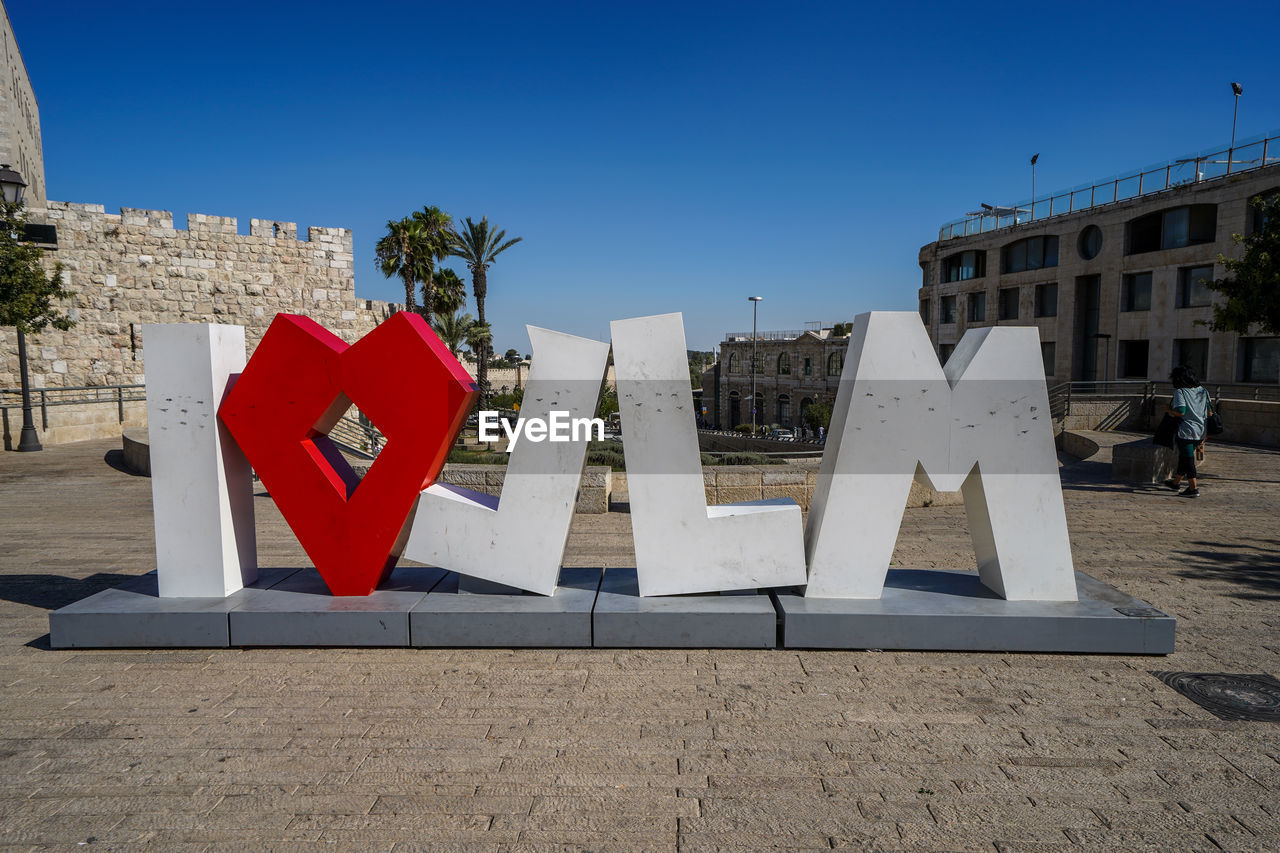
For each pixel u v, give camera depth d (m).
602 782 3.53
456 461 11.48
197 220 25.52
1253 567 7.23
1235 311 13.12
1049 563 5.44
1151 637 5.05
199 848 3.05
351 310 28.81
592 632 5.23
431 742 3.90
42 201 33.88
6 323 15.59
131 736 3.97
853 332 5.77
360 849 3.03
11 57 25.72
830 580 5.52
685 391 5.40
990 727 4.05
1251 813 3.26
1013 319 38.97
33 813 3.29
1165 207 30.19
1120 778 3.54
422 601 5.45
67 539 8.70
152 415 5.44
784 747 3.85
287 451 5.46
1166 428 11.65
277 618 5.20
